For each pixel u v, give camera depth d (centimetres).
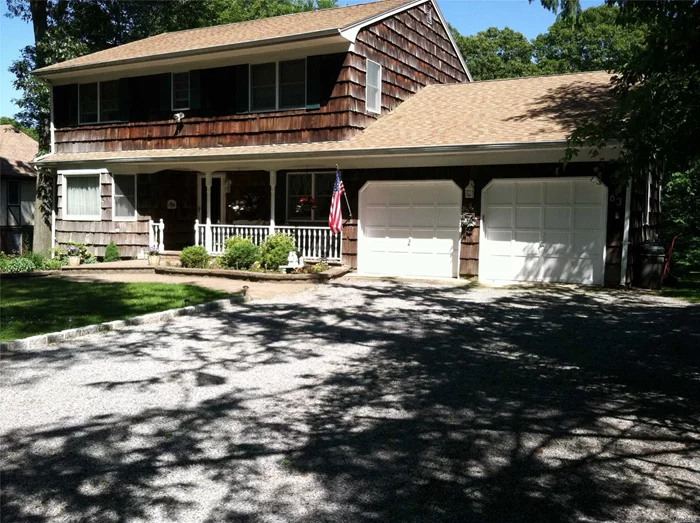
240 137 1705
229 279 1428
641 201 1415
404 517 367
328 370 688
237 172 1858
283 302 1132
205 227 1705
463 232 1408
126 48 2039
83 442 477
